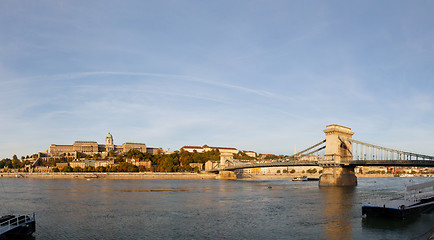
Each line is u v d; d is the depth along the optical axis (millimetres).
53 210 81312
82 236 55250
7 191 134875
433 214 67688
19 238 51375
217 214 74438
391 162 141625
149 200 101000
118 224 64062
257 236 54250
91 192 129500
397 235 52594
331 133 161375
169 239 53062
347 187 152125
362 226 59031
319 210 78500
